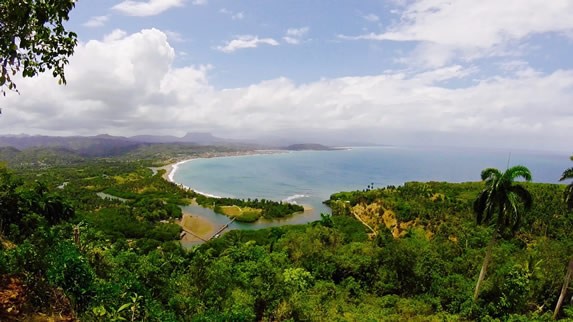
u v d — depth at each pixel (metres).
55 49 10.38
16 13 9.22
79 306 15.59
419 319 35.59
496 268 45.06
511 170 31.92
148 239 90.56
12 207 39.34
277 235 89.25
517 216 32.12
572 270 36.03
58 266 15.15
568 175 35.66
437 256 51.06
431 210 103.75
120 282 25.52
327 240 71.56
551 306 40.22
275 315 35.72
